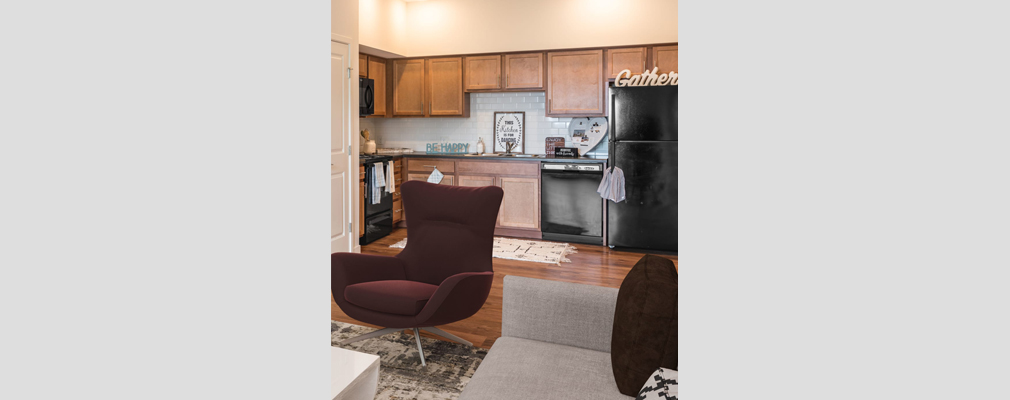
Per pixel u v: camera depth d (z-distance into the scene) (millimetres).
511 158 5676
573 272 4281
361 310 2480
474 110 6367
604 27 5566
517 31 5852
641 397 1108
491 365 1612
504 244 5312
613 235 5113
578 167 5371
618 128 5000
